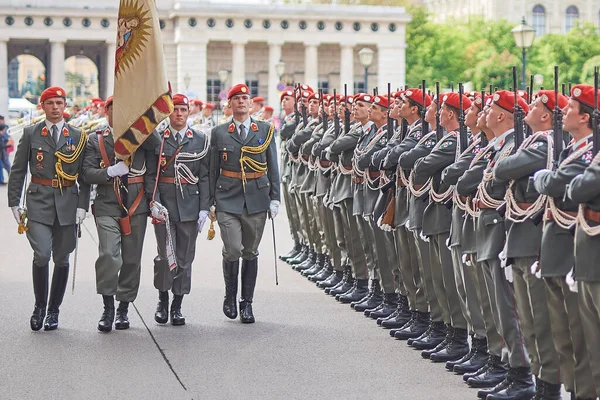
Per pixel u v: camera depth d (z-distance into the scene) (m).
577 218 10.04
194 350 14.57
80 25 127.44
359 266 18.34
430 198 14.02
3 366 13.64
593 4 161.00
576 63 91.00
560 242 10.59
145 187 15.98
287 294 19.34
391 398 12.05
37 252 15.62
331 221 19.67
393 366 13.61
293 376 13.09
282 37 132.12
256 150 16.33
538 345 11.40
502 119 12.16
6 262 23.59
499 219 12.12
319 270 21.33
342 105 18.64
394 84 134.00
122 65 15.43
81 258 24.11
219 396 12.16
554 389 11.45
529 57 92.50
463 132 13.25
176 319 16.38
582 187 9.65
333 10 132.75
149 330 15.98
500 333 12.19
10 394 12.29
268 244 27.19
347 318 16.92
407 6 139.25
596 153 10.02
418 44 132.62
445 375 13.15
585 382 10.84
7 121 116.00
